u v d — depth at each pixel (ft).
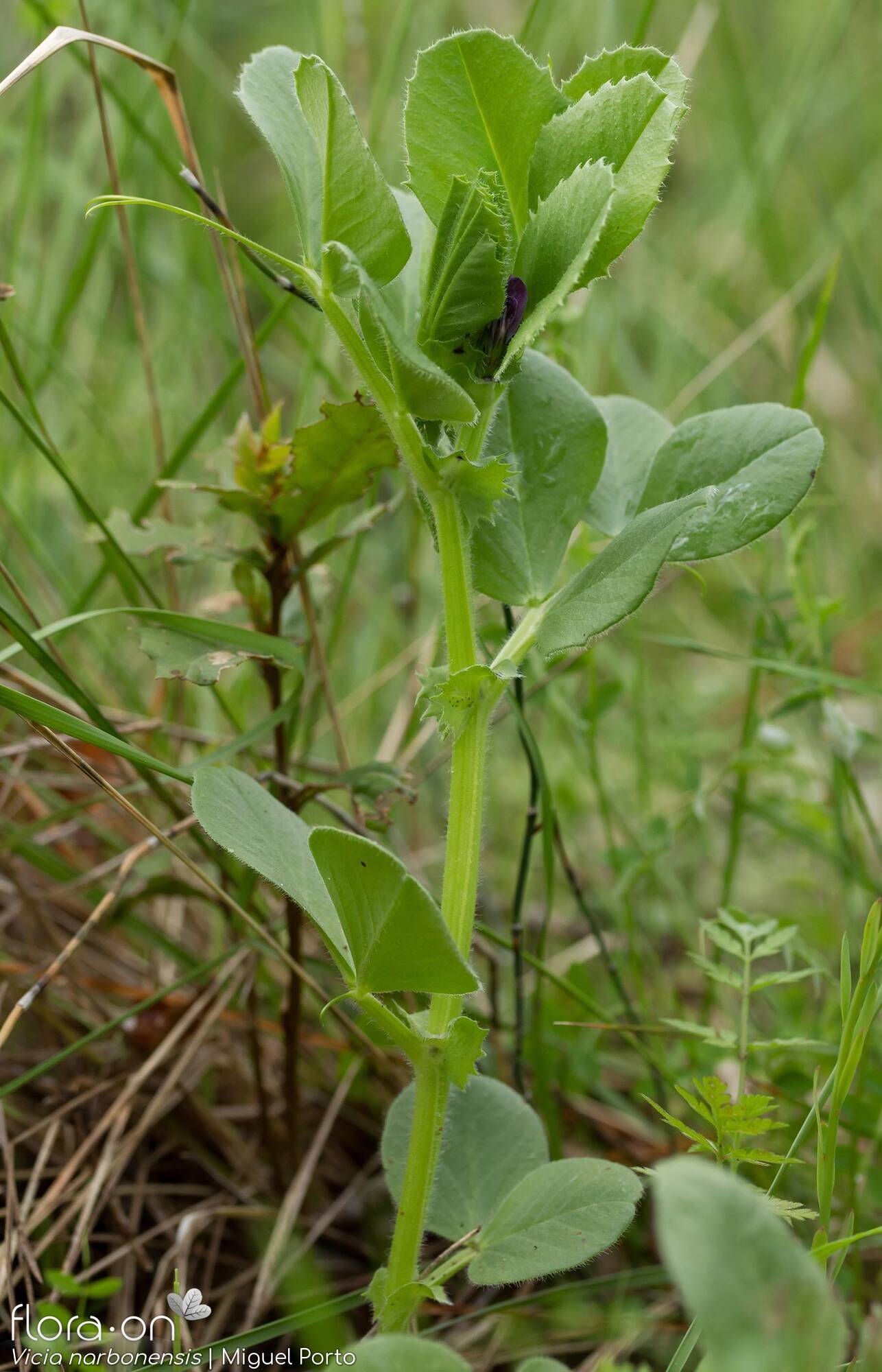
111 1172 2.27
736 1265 1.76
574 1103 2.44
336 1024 2.43
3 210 3.13
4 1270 2.14
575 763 2.70
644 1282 2.21
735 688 3.17
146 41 3.19
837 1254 2.10
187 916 2.51
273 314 2.44
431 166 2.02
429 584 3.12
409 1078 2.35
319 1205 2.35
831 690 2.43
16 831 2.37
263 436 2.25
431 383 1.95
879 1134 2.24
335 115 1.93
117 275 3.50
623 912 2.56
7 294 2.20
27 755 2.52
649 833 2.46
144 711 2.53
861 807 2.42
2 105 3.27
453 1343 2.23
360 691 2.67
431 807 2.75
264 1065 2.42
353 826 2.27
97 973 2.44
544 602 2.10
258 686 2.76
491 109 2.01
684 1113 2.37
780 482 2.08
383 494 2.83
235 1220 2.31
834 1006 2.38
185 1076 2.35
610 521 2.16
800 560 2.48
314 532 2.56
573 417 2.15
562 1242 2.01
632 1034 2.34
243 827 2.02
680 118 1.98
